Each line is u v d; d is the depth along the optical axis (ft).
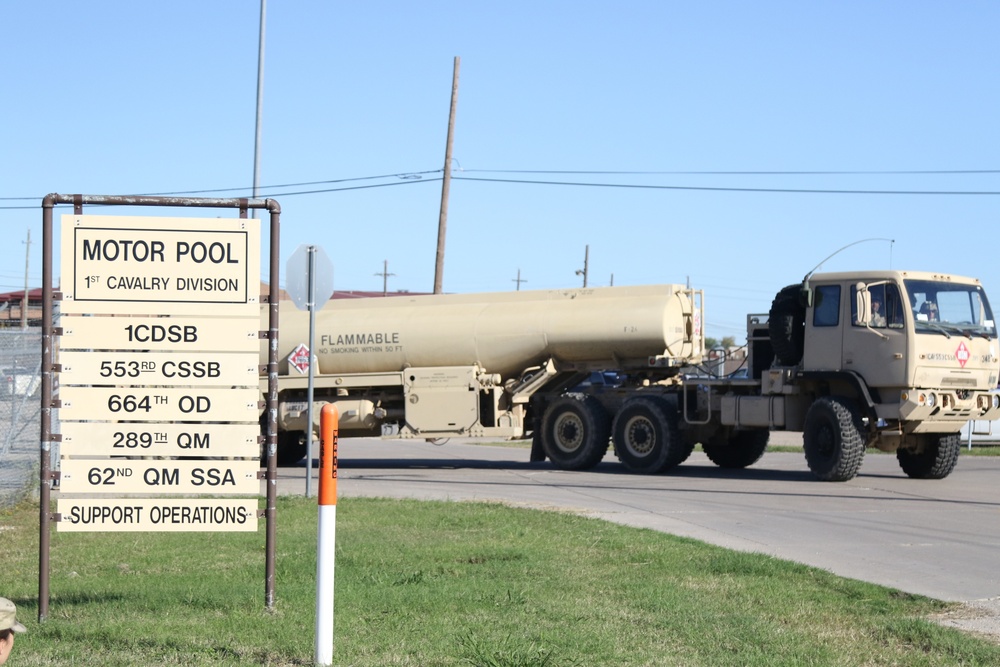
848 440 62.44
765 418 67.31
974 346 64.90
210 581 30.55
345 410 77.56
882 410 62.90
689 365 72.59
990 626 26.63
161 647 23.43
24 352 51.26
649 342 71.72
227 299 26.86
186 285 26.78
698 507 50.52
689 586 30.45
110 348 26.58
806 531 42.96
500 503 48.96
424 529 40.75
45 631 24.77
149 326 26.71
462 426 75.00
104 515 26.53
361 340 76.84
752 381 68.49
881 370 62.80
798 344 66.69
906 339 62.13
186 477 26.76
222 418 26.84
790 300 66.80
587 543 37.55
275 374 26.99
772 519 46.44
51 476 26.58
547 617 26.40
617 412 72.90
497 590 29.25
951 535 42.11
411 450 102.99
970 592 30.96
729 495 55.98
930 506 51.70
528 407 77.10
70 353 26.50
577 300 74.59
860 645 24.34
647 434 70.38
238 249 26.91
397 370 77.05
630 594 29.14
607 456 92.43
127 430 26.61
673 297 72.90
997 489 59.88
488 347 74.69
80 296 26.50
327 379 77.66
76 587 30.01
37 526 42.65
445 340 75.41
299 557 34.14
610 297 73.92
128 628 24.85
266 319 79.56
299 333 78.28
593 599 28.60
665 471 70.49
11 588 30.17
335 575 31.22
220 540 38.01
